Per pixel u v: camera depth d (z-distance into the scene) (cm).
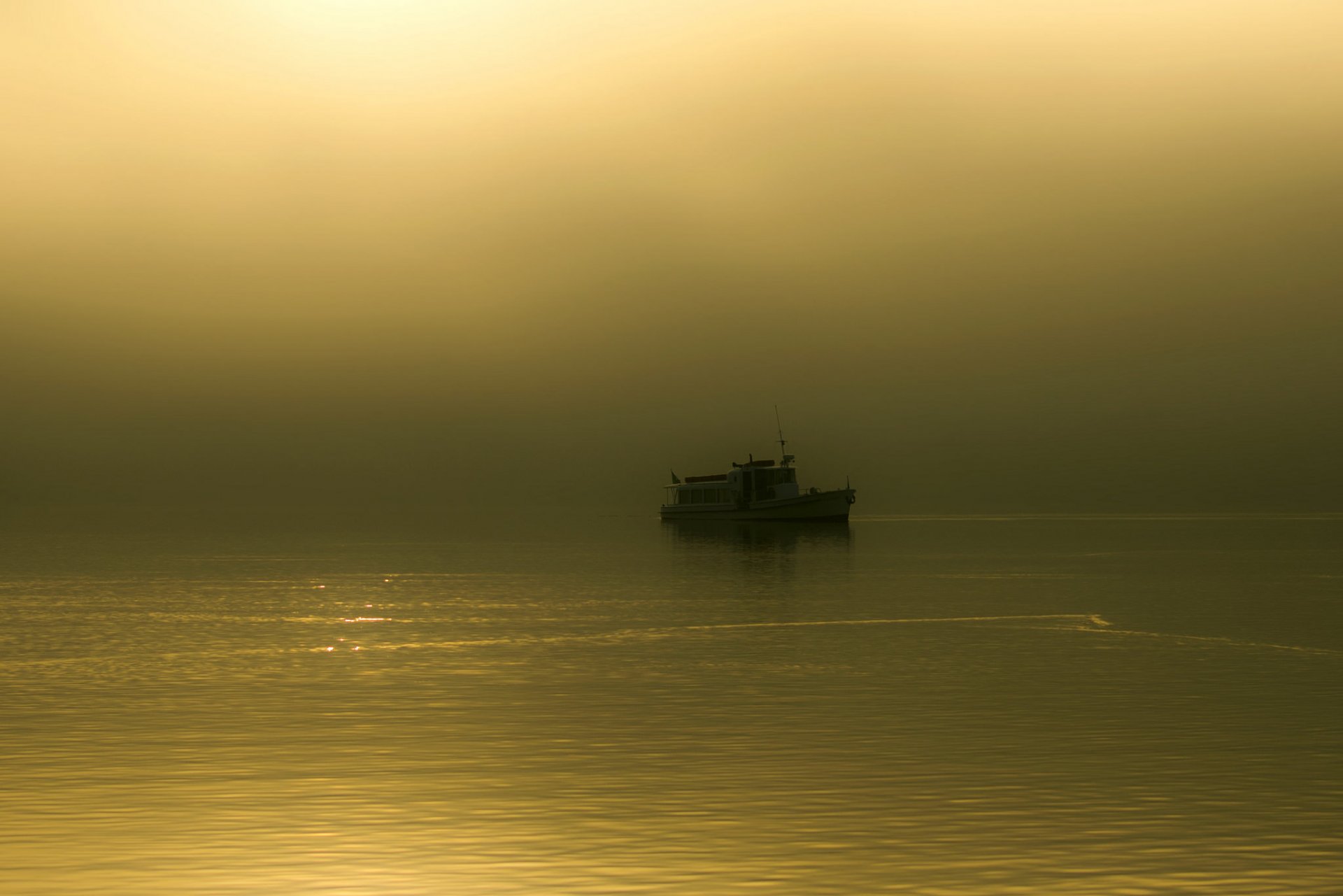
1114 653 5425
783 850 2377
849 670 4878
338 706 4016
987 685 4434
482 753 3250
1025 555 15800
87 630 6594
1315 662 5047
